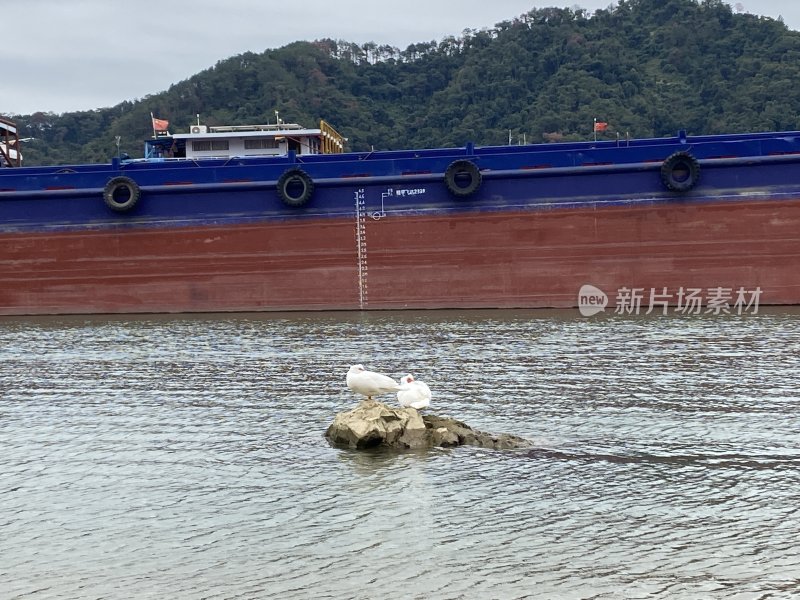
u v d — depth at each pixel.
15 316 44.03
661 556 13.77
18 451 19.94
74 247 43.84
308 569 13.52
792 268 40.84
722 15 144.62
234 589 12.92
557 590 12.72
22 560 14.07
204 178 43.06
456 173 41.84
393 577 13.20
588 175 41.44
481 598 12.51
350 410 20.75
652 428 20.67
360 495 16.59
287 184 42.47
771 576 13.04
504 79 139.12
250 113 134.88
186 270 43.59
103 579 13.34
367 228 42.69
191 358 30.59
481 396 24.02
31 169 44.28
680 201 41.06
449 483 17.14
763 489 16.56
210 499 16.61
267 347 32.47
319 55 153.00
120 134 140.12
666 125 124.00
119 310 43.91
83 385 26.61
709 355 29.20
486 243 42.28
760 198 40.66
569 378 26.06
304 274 43.19
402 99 148.38
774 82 121.44
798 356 28.78
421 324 37.78
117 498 16.78
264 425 21.58
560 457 18.64
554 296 42.25
